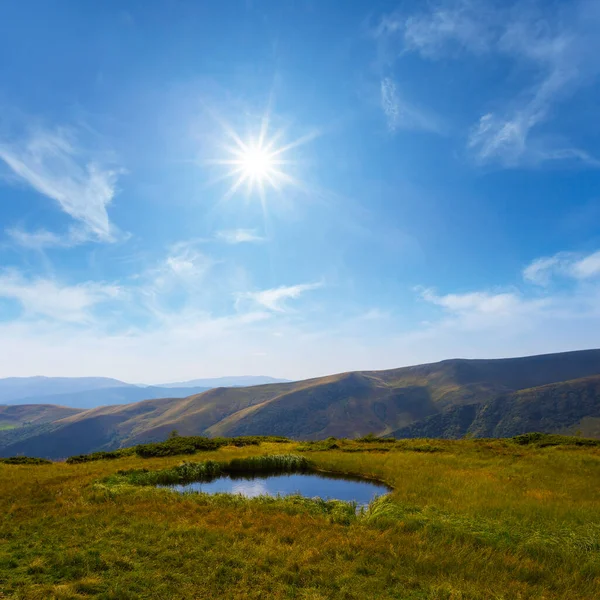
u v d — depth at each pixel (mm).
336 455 30172
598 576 10250
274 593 8977
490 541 12297
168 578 9531
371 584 9469
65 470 25391
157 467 24625
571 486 20109
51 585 9016
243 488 22062
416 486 19812
